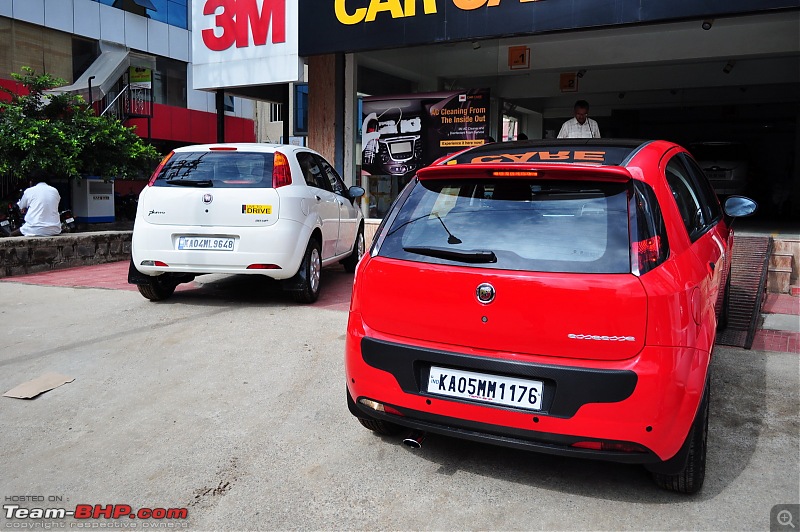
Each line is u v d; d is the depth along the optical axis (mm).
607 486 2949
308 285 6656
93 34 20906
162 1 23719
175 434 3555
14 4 18250
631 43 11328
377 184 10305
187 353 5004
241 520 2697
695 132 17078
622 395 2484
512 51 12172
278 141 28953
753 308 6008
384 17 8859
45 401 4047
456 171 3035
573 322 2562
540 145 3555
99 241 10211
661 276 2576
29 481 3049
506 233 2844
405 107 10023
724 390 4152
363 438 3498
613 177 2760
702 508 2742
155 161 14445
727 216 4824
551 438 2605
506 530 2594
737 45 10617
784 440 3412
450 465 3174
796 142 14359
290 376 4480
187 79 25234
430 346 2848
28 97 12859
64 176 13328
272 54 9984
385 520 2680
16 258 8750
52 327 5789
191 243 6273
